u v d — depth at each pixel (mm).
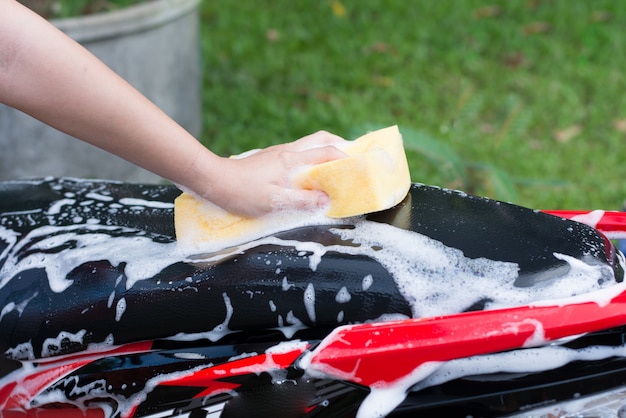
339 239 1054
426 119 3102
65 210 1257
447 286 994
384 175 1077
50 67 953
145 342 1080
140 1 2797
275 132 2990
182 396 1044
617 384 1001
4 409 1134
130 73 2467
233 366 1023
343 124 3031
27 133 2324
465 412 996
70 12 2607
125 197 1302
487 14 4121
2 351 1114
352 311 1001
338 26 3904
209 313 1032
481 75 3514
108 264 1097
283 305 1013
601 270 1012
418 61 3598
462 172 2217
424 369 958
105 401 1078
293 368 1004
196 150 1030
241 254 1052
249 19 3957
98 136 1002
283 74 3479
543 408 997
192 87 2797
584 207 2523
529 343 941
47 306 1085
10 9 941
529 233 1066
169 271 1061
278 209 1080
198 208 1106
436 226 1076
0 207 1282
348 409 990
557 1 4203
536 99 3301
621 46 3779
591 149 2955
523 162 2811
